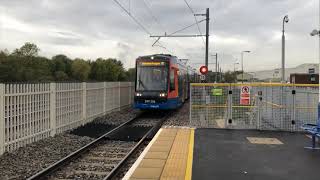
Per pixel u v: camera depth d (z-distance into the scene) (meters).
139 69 25.52
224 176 8.05
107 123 20.64
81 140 15.02
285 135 13.52
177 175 8.00
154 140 12.16
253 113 15.00
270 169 8.67
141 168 8.56
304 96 14.68
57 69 105.25
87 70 112.94
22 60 80.69
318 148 11.16
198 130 14.51
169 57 25.67
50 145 13.47
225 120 15.15
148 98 24.95
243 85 15.07
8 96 11.98
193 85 15.40
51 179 9.39
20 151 12.16
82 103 19.61
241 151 10.66
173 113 27.17
